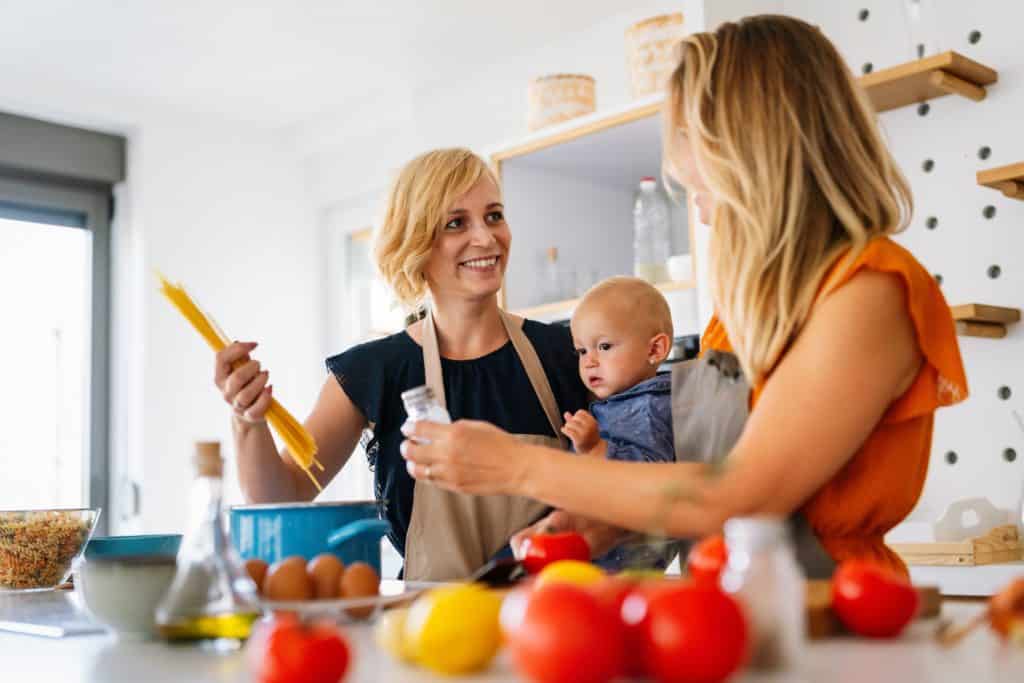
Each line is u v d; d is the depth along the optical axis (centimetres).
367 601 99
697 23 257
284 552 113
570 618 65
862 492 107
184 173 424
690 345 261
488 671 76
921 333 102
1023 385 227
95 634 109
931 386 105
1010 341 230
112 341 419
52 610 134
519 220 317
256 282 441
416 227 183
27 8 328
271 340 443
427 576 168
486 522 169
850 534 110
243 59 373
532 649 65
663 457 169
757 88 110
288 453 176
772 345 105
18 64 371
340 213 458
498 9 335
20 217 407
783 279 105
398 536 180
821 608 84
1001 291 232
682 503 99
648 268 293
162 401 405
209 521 94
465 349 189
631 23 336
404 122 420
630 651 68
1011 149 232
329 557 103
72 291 423
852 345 99
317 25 346
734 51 113
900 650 79
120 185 421
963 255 238
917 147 246
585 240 331
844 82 112
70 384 420
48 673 85
